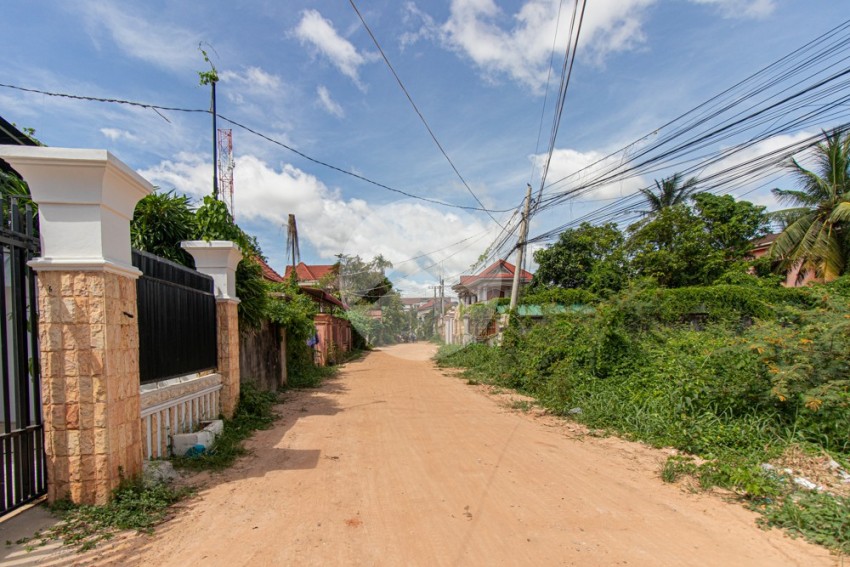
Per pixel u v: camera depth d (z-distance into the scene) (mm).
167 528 2969
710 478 4027
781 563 2650
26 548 2646
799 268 18547
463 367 10992
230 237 6953
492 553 2678
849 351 5129
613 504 3506
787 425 5172
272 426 6145
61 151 3062
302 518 3145
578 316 9883
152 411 4227
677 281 18156
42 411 3365
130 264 3654
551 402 7531
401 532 2939
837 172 15836
